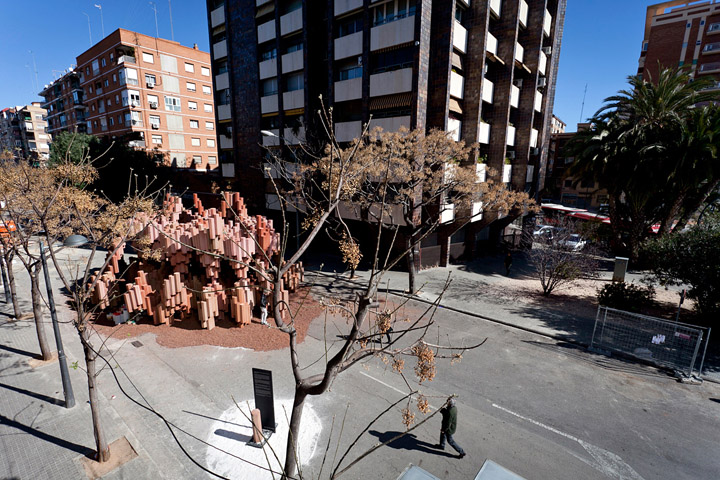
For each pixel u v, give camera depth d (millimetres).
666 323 11859
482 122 21438
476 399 9195
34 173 11727
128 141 40688
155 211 14164
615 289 15383
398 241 20109
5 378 9680
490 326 13805
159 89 41969
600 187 23625
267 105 25859
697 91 22672
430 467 7012
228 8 27250
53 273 19594
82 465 6898
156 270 13906
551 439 7816
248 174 28406
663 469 7035
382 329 4672
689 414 8703
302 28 22281
